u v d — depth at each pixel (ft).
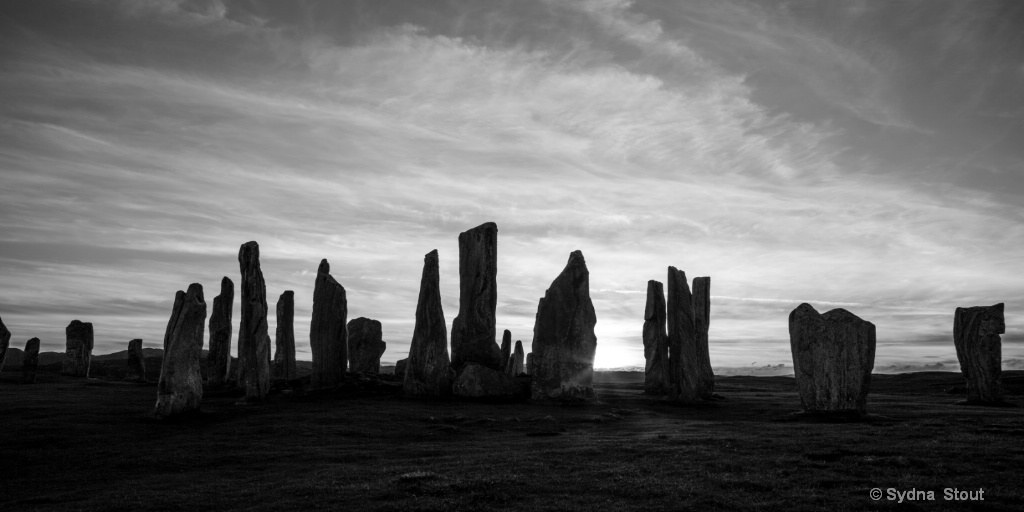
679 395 203.21
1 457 116.78
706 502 80.12
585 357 195.72
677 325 206.28
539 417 158.51
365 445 126.52
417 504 80.23
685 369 200.13
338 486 90.33
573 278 201.16
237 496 88.58
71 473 108.27
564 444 121.39
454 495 84.07
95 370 335.47
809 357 160.15
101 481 103.55
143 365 286.46
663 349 232.53
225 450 122.42
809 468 94.48
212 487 94.73
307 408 171.32
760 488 85.35
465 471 96.48
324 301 209.05
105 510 84.23
